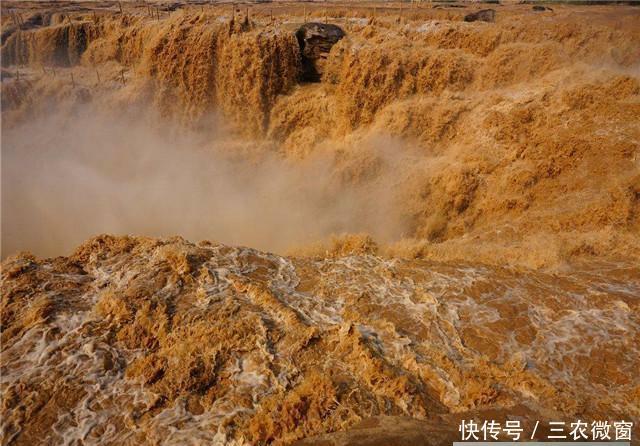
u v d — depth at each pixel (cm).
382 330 815
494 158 1530
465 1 3072
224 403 657
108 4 3102
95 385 683
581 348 799
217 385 690
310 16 2473
